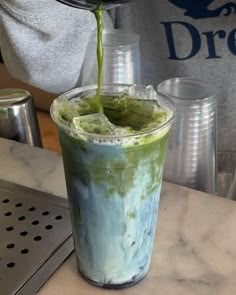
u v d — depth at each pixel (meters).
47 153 0.43
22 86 0.82
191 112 0.37
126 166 0.25
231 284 0.30
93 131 0.25
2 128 0.46
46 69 0.47
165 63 0.55
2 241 0.33
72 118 0.26
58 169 0.41
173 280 0.30
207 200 0.37
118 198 0.26
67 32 0.45
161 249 0.32
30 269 0.31
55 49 0.46
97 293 0.30
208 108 0.37
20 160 0.42
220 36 0.52
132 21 0.54
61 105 0.27
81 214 0.28
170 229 0.34
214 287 0.30
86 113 0.27
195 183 0.40
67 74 0.48
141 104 0.27
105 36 0.47
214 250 0.32
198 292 0.29
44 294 0.29
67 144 0.26
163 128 0.26
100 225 0.27
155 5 0.53
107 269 0.29
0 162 0.42
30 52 0.46
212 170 0.40
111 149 0.25
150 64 0.56
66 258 0.32
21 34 0.44
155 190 0.28
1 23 0.45
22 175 0.40
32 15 0.42
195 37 0.53
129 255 0.29
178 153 0.38
